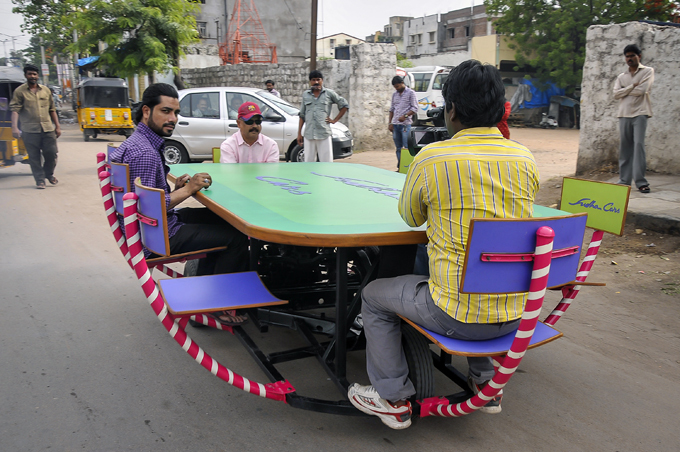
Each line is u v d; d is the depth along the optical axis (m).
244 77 18.39
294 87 16.09
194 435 2.39
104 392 2.74
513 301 1.91
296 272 3.55
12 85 12.95
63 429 2.41
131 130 17.44
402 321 2.44
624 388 2.87
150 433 2.40
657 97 7.46
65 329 3.49
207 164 4.66
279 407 2.64
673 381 2.95
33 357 3.10
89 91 16.91
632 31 7.34
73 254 5.12
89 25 13.70
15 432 2.38
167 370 2.99
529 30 23.86
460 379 2.62
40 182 8.49
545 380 2.96
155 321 3.65
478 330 1.94
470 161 1.87
